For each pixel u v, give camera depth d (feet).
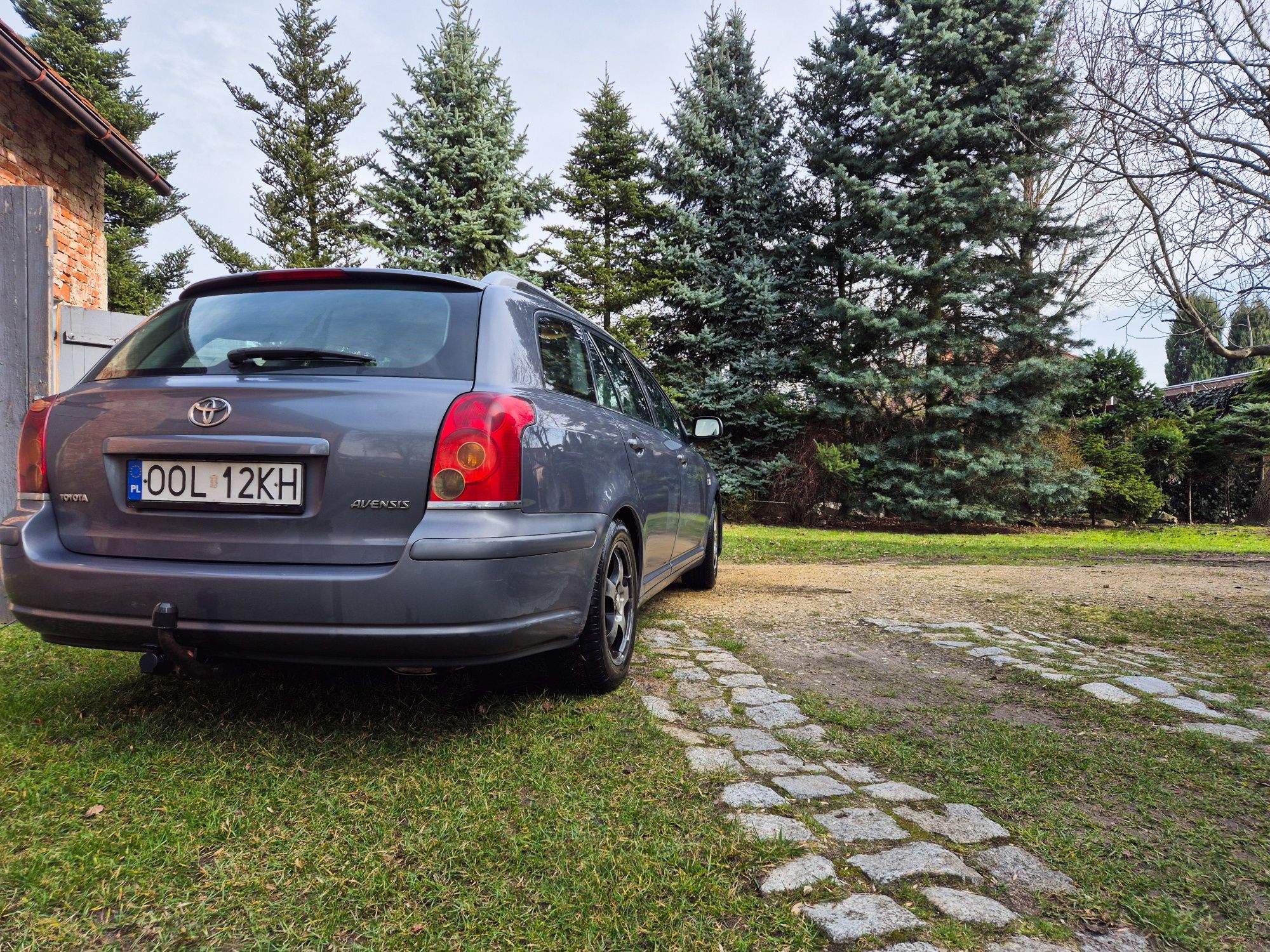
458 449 6.58
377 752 7.00
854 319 42.47
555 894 4.84
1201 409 57.41
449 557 6.37
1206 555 30.37
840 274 47.50
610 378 11.09
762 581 20.11
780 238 48.88
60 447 7.02
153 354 7.44
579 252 51.47
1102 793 6.70
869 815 6.08
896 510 43.42
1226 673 10.93
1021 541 37.06
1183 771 7.22
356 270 7.77
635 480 10.28
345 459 6.49
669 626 13.44
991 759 7.42
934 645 12.40
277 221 68.18
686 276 50.37
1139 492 44.80
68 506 6.97
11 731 7.29
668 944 4.40
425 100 50.31
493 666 9.77
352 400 6.60
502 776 6.57
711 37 50.08
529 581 6.97
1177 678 10.52
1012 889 5.09
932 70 42.29
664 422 14.52
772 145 49.78
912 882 5.11
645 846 5.45
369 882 4.94
